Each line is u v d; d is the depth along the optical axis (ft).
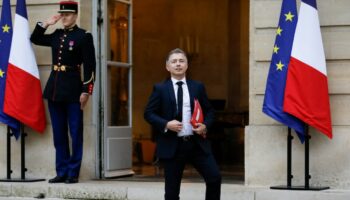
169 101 49.14
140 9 108.47
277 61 59.41
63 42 64.95
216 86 106.83
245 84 105.81
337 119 59.93
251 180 61.77
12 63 66.69
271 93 59.57
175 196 49.16
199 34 107.55
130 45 73.00
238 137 100.07
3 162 68.95
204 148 48.93
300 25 58.85
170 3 108.06
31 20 68.69
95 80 67.97
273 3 61.62
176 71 49.42
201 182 66.39
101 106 68.64
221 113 100.27
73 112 64.95
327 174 59.98
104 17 69.00
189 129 48.88
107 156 68.90
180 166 49.24
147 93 106.73
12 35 67.36
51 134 67.67
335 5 59.98
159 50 107.76
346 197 56.54
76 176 65.41
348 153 59.62
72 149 65.36
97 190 62.64
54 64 65.36
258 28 61.93
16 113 66.39
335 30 60.03
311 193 57.21
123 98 71.72
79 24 67.36
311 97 58.49
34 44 67.82
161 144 49.19
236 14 106.32
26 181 66.33
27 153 68.33
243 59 106.11
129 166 72.38
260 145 61.62
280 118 59.00
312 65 58.54
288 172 59.62
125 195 61.72
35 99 67.10
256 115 61.93
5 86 66.95
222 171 80.33
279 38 59.52
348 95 59.72
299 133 59.41
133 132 106.32
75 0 67.56
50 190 63.77
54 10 68.13
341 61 59.88
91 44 64.59
